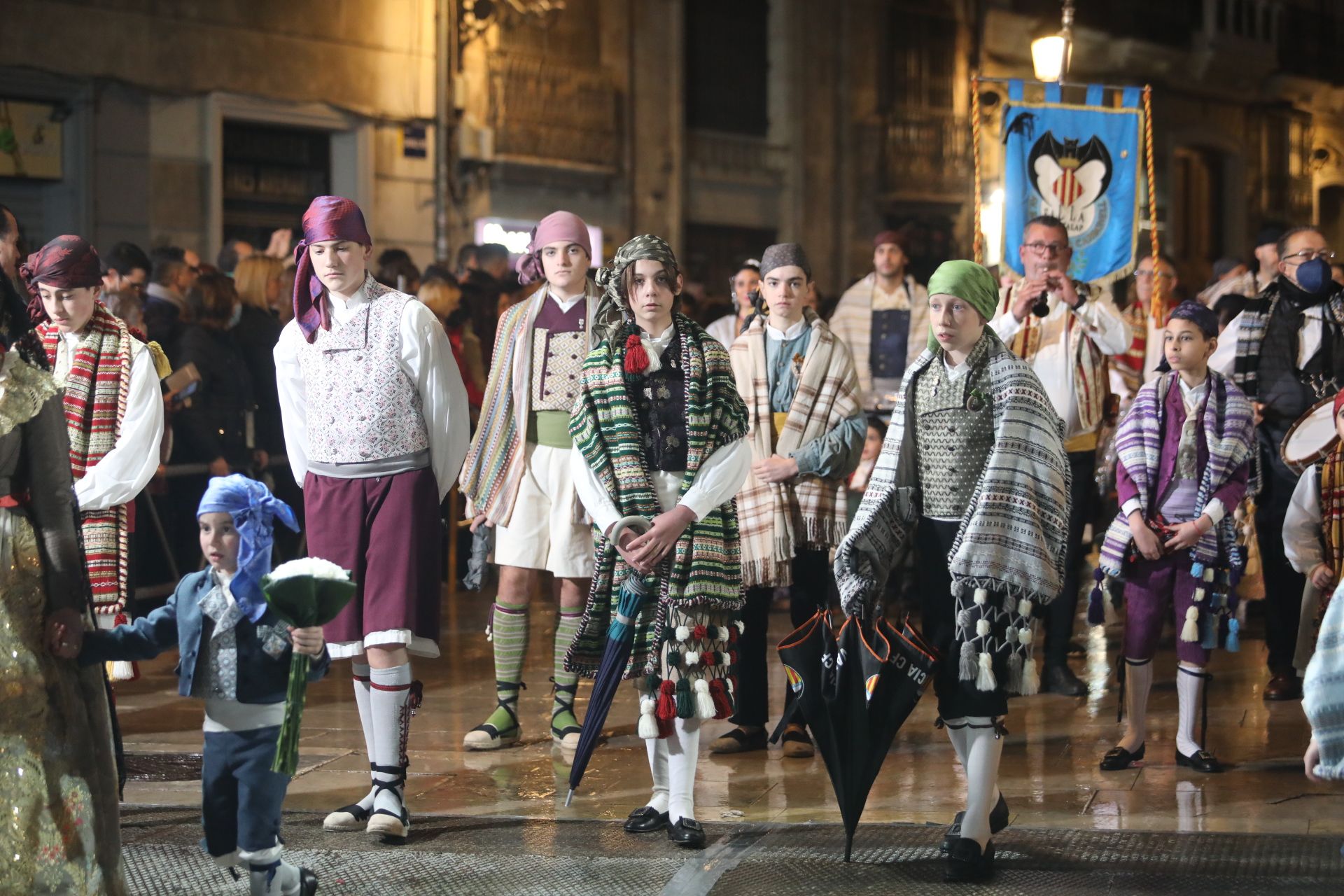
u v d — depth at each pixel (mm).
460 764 6168
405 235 17625
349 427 5230
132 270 9297
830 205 23781
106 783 3943
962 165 24844
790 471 6074
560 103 19531
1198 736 6453
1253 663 8219
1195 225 28984
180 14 15164
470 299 11852
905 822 5246
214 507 4086
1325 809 5340
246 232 16188
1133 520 5910
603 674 5016
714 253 22547
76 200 14383
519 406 6504
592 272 6617
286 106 16188
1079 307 7414
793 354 6277
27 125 14070
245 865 4223
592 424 5027
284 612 3914
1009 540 4629
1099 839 4996
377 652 5152
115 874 3932
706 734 6691
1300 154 31078
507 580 6496
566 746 6297
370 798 5297
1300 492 5781
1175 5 27719
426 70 17703
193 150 15398
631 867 4777
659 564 4969
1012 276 7879
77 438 5512
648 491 4973
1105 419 7695
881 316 9250
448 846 5016
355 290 5305
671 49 21344
